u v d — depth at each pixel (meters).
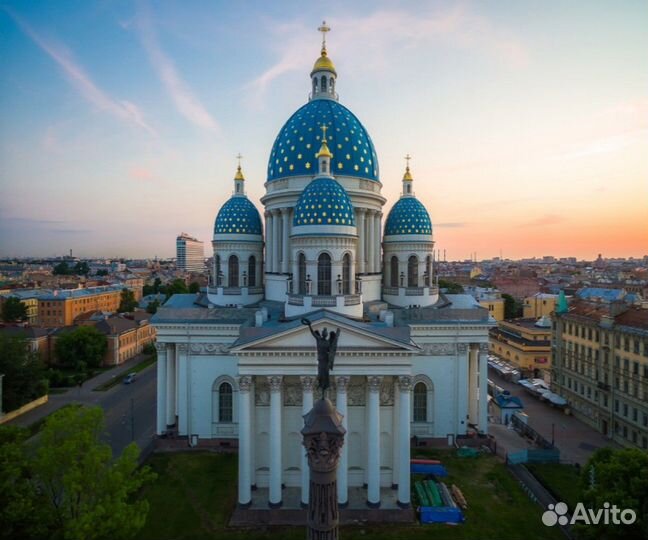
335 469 27.69
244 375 44.06
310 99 68.69
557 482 48.62
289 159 62.56
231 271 66.12
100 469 33.53
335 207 52.31
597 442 62.03
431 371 57.41
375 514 42.19
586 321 69.62
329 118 62.81
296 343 44.25
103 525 30.62
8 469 31.58
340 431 27.84
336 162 61.62
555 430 66.50
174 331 57.25
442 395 57.53
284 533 39.94
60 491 34.25
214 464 52.66
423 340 57.25
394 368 44.00
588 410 68.94
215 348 57.28
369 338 43.88
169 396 58.72
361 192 62.06
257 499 44.53
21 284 184.25
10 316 127.38
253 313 58.22
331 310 49.75
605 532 32.38
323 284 52.84
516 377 91.69
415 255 65.12
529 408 76.94
